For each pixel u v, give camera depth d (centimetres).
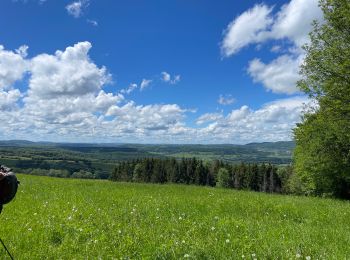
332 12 3116
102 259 733
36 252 766
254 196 2420
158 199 1806
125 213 1315
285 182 11862
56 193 1997
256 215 1490
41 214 1199
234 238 946
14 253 741
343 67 2961
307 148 3862
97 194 2009
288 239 977
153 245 833
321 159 3738
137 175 14225
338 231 1149
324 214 1554
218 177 12850
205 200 1872
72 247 809
